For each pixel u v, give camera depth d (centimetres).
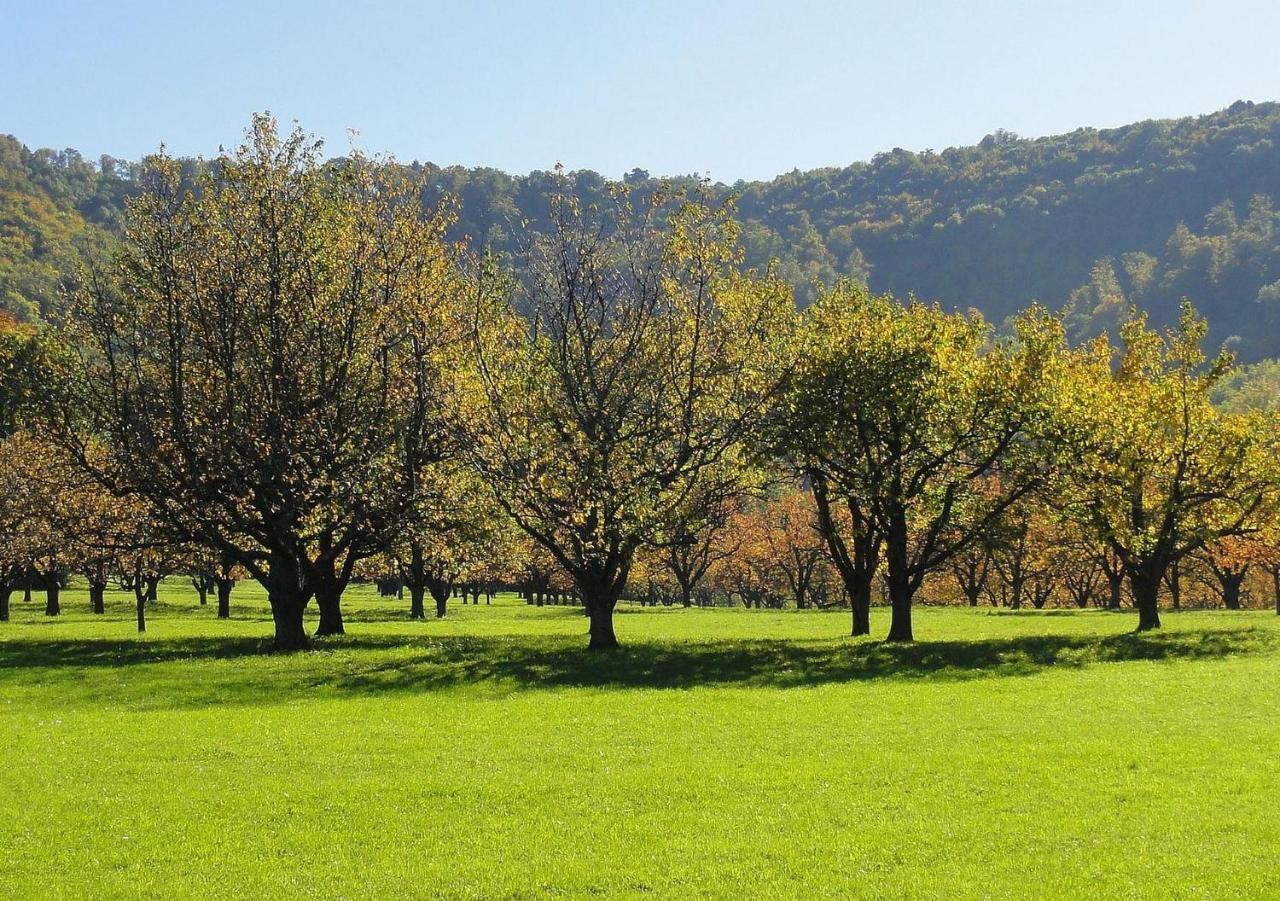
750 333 4350
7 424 6028
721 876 1462
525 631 5825
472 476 4406
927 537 4712
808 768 2061
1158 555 4950
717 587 13850
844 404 4406
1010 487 4956
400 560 5225
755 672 3706
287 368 4262
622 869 1490
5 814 1816
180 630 5838
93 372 4478
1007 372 4512
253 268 4319
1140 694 2975
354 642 4700
